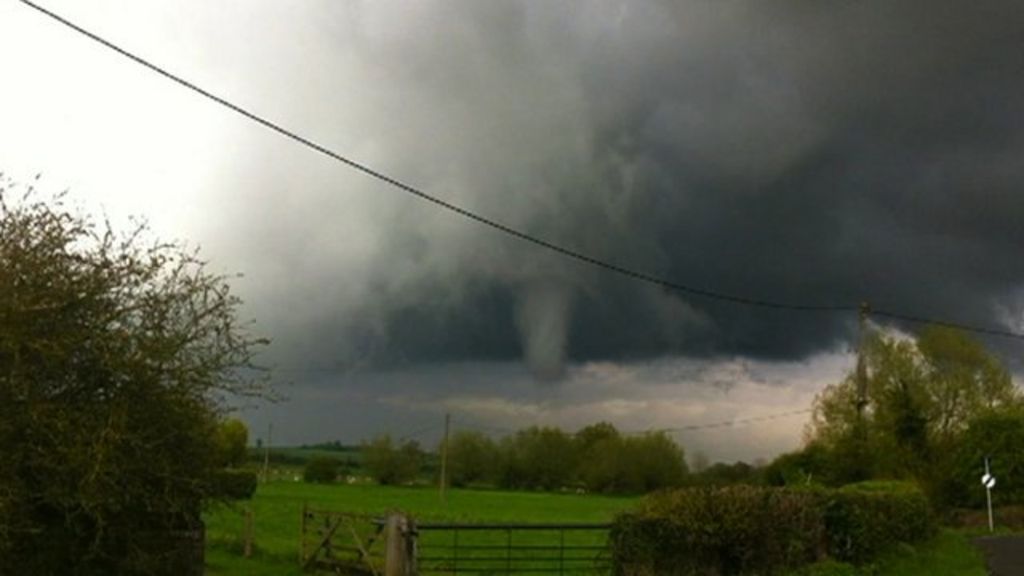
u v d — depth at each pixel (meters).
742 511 22.59
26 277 13.43
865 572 26.19
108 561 14.56
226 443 17.39
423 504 74.06
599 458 98.00
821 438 55.31
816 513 26.25
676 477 93.62
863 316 46.28
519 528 20.56
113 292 14.35
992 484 46.91
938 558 30.34
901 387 54.69
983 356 60.50
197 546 15.73
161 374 14.40
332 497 79.25
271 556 27.12
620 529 21.50
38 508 13.88
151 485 14.55
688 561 21.92
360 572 22.00
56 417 13.27
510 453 108.31
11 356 13.20
